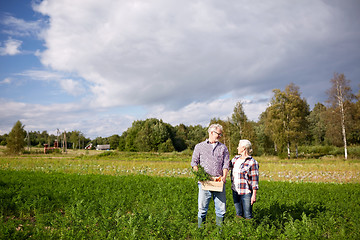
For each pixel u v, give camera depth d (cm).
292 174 1914
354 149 4528
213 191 560
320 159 3800
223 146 566
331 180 1659
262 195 919
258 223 608
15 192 891
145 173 1928
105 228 535
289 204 759
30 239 474
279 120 4306
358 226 554
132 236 481
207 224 567
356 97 4081
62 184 1098
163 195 908
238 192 575
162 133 7088
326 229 566
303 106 4441
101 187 1056
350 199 878
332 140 4338
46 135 12338
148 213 610
